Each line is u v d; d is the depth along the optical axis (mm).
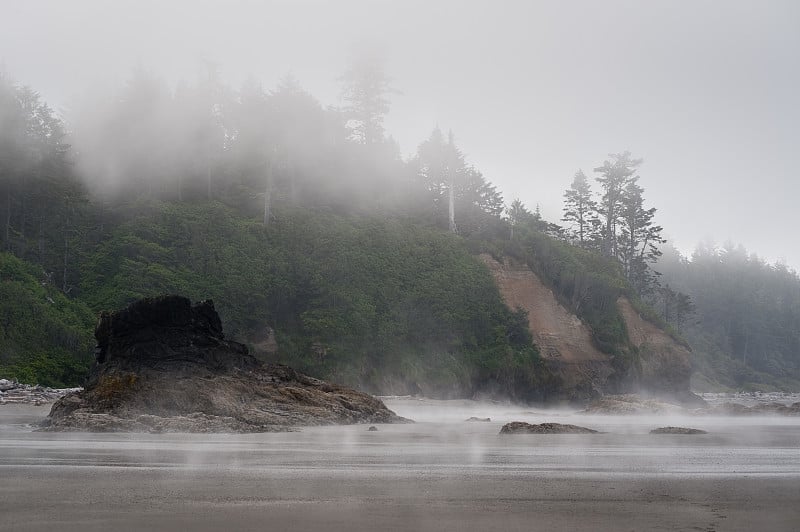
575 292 83812
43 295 61438
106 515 8547
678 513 8938
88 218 75875
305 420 27828
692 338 147125
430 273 76812
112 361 28391
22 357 53906
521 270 82875
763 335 166250
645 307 89312
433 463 14625
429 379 67062
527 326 76875
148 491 10406
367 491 10570
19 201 72750
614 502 9719
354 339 66375
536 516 8695
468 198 101812
